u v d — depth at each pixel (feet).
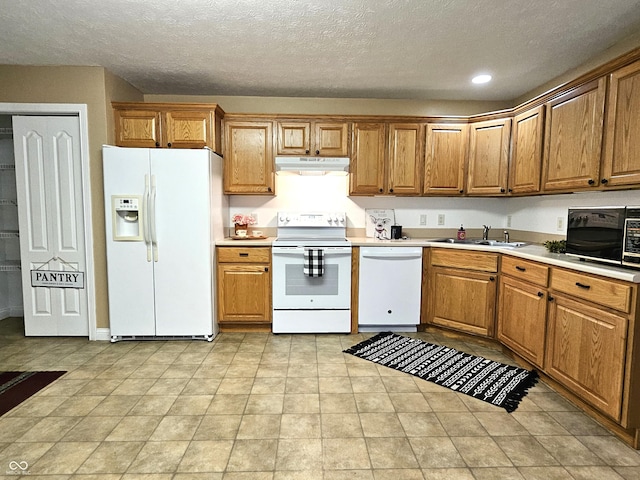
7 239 12.57
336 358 9.22
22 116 9.96
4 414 6.66
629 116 6.44
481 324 9.98
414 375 8.30
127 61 9.39
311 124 11.41
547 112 8.86
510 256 9.04
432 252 10.85
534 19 7.15
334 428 6.30
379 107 12.34
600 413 6.50
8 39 8.14
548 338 7.61
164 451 5.68
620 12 6.87
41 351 9.54
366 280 10.94
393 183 11.57
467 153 11.37
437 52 8.68
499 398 7.30
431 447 5.81
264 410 6.83
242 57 9.07
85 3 6.68
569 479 5.15
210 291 10.21
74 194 10.15
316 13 7.00
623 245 6.12
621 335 5.81
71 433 6.11
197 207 9.96
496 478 5.16
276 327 10.84
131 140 10.44
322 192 12.59
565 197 9.65
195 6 6.77
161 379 8.03
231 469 5.30
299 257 10.69
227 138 11.36
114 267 9.94
